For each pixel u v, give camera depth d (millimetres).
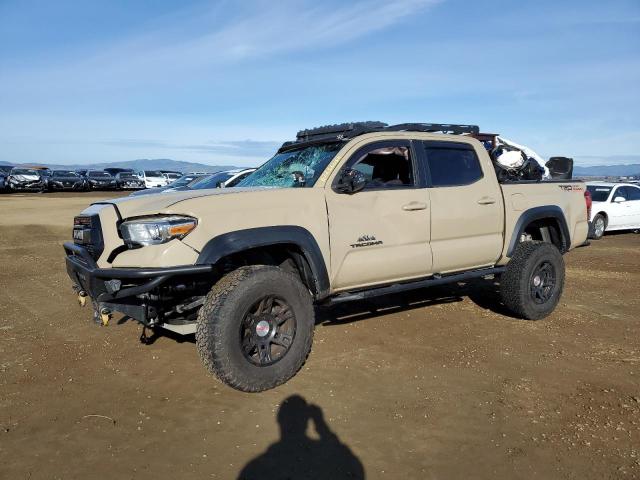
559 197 6203
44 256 10406
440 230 5059
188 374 4281
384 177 4992
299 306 4062
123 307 3990
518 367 4449
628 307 6477
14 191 35031
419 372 4328
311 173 4664
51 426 3455
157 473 2930
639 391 3971
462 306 6398
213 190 4379
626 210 15500
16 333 5344
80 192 36969
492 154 6723
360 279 4586
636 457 3088
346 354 4727
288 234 4078
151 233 3732
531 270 5629
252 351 3947
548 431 3381
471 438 3297
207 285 4254
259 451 3150
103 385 4090
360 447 3193
